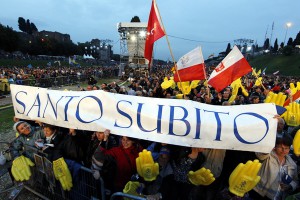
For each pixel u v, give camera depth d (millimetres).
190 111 2572
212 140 2453
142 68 30891
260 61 66562
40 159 2994
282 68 54906
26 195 3506
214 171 2600
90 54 100938
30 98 3223
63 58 64562
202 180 2270
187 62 5230
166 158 2533
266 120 2398
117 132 2711
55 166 2748
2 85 13477
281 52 64375
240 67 4754
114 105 2785
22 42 65000
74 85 21562
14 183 3637
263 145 2369
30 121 4020
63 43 80375
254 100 6523
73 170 2781
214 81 5008
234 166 2703
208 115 2521
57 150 2969
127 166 2668
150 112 2650
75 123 2910
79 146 3088
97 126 2799
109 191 2699
